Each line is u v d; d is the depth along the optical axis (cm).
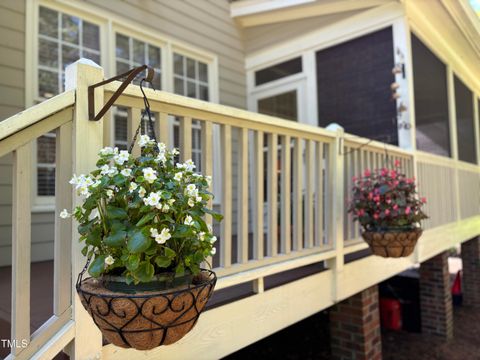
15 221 119
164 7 425
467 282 723
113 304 104
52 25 337
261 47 517
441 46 512
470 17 441
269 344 488
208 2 476
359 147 300
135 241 102
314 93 472
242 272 192
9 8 311
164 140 156
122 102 143
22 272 120
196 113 170
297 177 235
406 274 648
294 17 482
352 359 317
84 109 133
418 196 343
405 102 397
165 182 115
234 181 472
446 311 543
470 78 662
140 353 152
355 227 305
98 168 127
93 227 111
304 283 241
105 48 370
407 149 388
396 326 581
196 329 174
